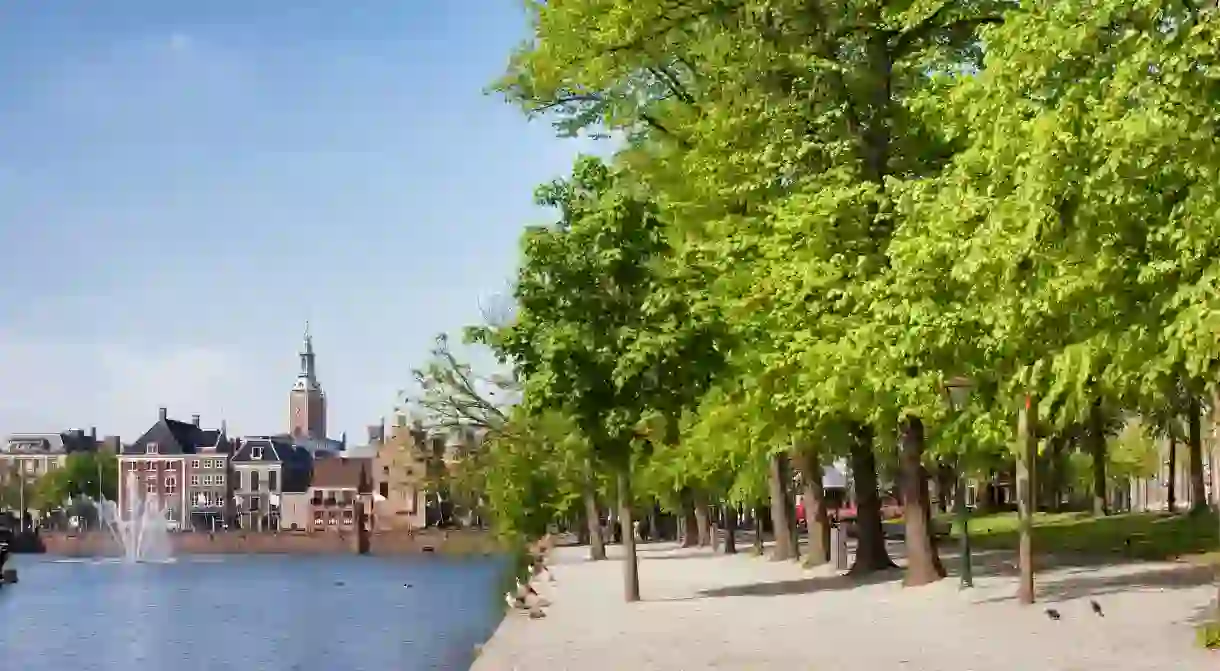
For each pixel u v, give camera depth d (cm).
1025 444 2412
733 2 2894
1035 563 3447
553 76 3191
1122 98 1527
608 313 2884
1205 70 1485
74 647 4100
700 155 3048
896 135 2850
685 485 6234
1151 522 5088
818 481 4231
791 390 2934
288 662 3089
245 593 7394
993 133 1712
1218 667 1525
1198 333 1454
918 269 2152
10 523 16850
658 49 3081
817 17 2806
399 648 3284
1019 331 1811
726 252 2977
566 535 11131
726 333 2933
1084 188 1533
